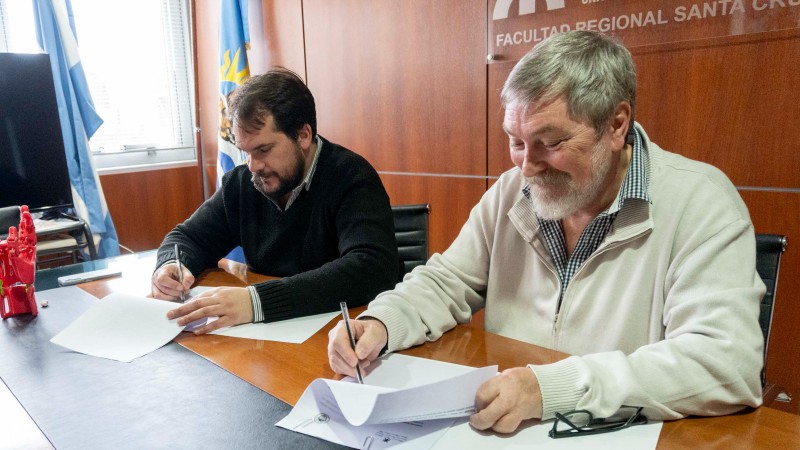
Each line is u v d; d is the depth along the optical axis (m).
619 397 0.75
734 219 0.91
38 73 2.12
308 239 1.56
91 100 2.98
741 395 0.76
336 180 1.53
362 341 0.93
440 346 1.03
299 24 3.01
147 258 1.69
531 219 1.12
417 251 1.76
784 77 1.67
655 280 0.98
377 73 2.71
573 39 0.88
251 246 1.64
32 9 2.91
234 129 1.42
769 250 1.07
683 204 0.96
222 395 0.86
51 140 2.18
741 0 1.70
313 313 1.21
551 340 1.11
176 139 3.71
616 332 1.02
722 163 1.82
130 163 3.47
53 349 1.04
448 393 0.75
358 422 0.72
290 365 0.96
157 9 3.52
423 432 0.75
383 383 0.88
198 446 0.72
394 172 2.76
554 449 0.70
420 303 1.09
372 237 1.40
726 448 0.69
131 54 3.44
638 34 1.92
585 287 1.06
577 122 0.86
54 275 1.53
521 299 1.17
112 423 0.78
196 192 3.68
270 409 0.81
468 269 1.24
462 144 2.48
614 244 1.01
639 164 0.99
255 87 1.41
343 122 2.93
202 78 3.60
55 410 0.82
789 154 1.69
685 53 1.84
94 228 2.99
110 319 1.15
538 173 0.91
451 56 2.43
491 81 2.32
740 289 0.83
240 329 1.13
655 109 1.93
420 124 2.60
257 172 1.46
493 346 1.03
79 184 2.96
